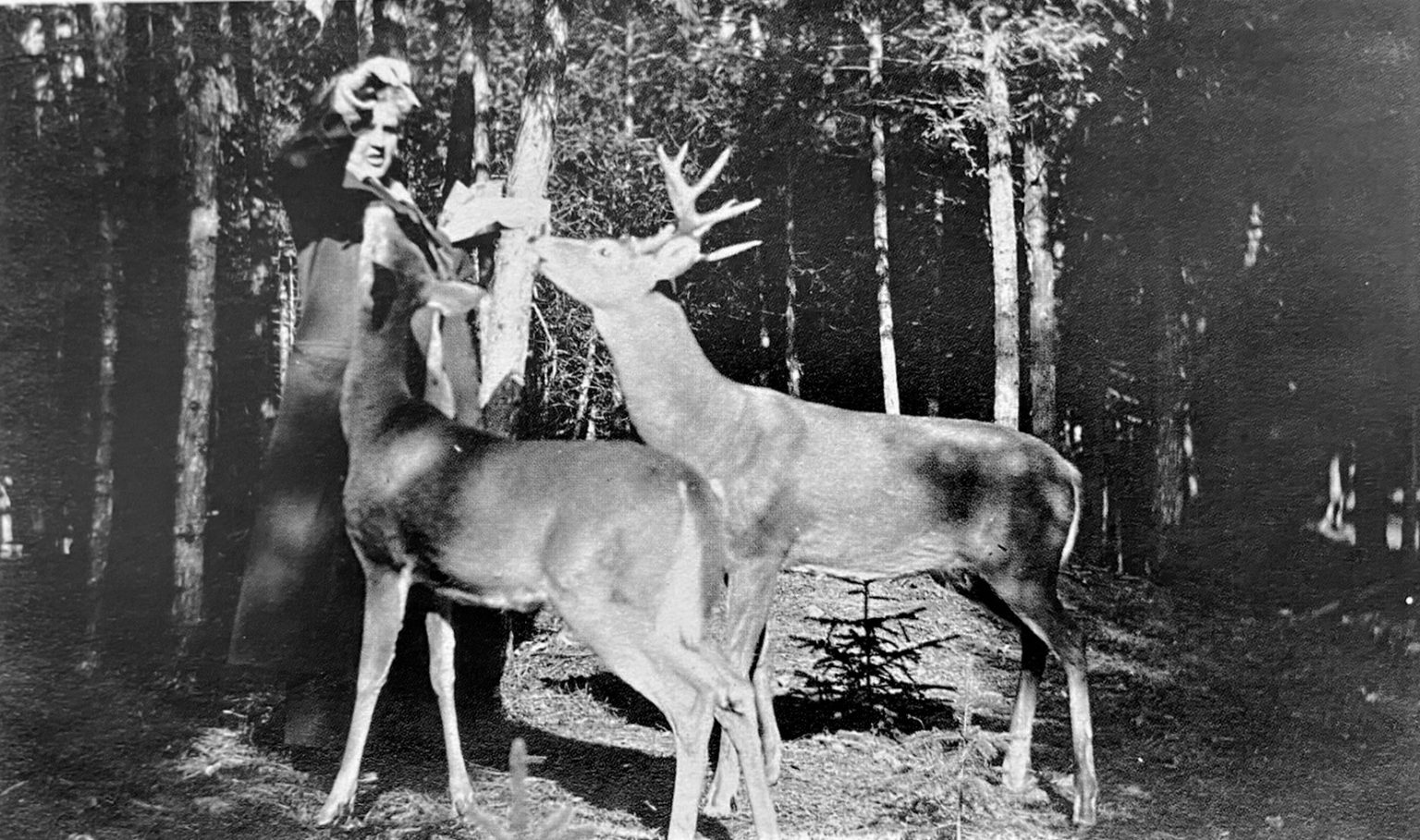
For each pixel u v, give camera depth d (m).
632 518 3.52
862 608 6.09
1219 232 7.62
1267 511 7.53
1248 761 4.75
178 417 5.79
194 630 5.12
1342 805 4.38
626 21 6.61
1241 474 7.55
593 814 3.90
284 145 4.38
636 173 6.76
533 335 6.99
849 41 6.93
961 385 6.88
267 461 4.41
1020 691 4.38
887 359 6.63
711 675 3.49
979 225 7.23
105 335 5.71
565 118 6.62
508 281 4.98
